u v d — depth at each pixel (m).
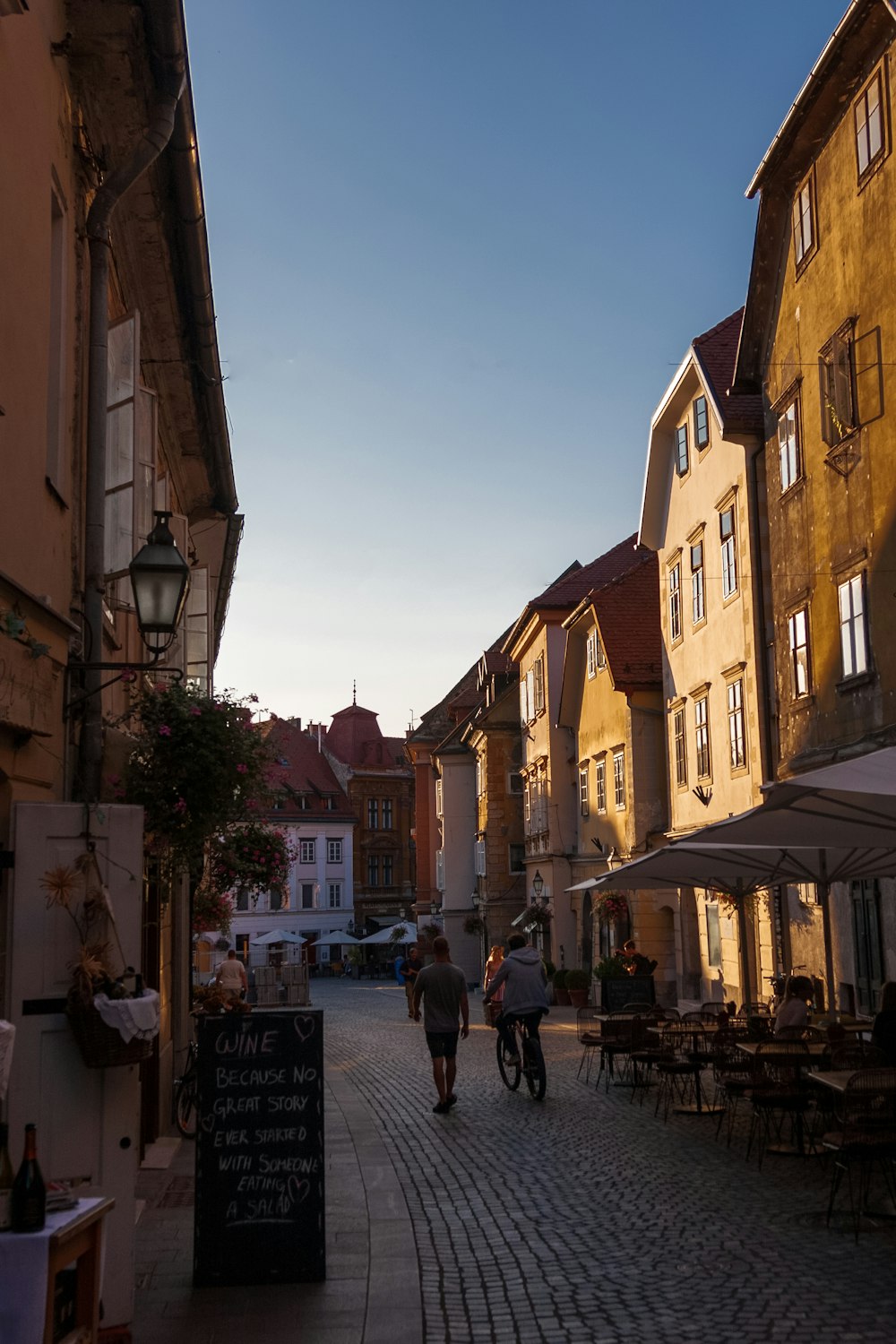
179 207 11.66
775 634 21.64
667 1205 9.34
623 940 32.62
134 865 7.03
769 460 22.16
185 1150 12.52
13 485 7.28
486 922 49.88
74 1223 5.03
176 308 13.73
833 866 14.27
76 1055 6.60
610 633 32.56
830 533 19.08
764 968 23.25
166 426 16.08
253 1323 6.52
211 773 10.69
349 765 91.44
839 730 18.72
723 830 10.99
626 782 31.89
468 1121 13.95
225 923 20.27
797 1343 6.18
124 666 8.69
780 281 21.45
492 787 50.25
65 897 6.66
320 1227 7.34
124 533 9.80
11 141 7.27
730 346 26.14
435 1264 7.84
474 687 63.62
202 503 20.39
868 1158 8.85
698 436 27.16
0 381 6.98
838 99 18.50
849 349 18.16
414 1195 9.92
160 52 9.36
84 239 9.75
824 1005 19.62
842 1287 7.10
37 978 6.66
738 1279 7.31
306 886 87.06
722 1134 12.55
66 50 8.62
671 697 29.80
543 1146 12.11
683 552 28.62
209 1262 7.27
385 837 92.19
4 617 6.77
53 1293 4.89
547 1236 8.51
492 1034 27.19
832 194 18.91
